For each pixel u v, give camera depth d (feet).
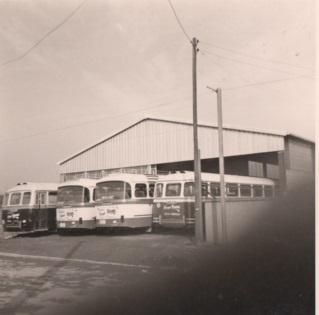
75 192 64.08
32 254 46.68
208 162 104.12
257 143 74.43
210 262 35.35
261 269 29.58
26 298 26.13
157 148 90.63
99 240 56.34
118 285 29.40
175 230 64.95
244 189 68.90
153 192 64.54
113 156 99.04
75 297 26.21
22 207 65.87
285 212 33.88
